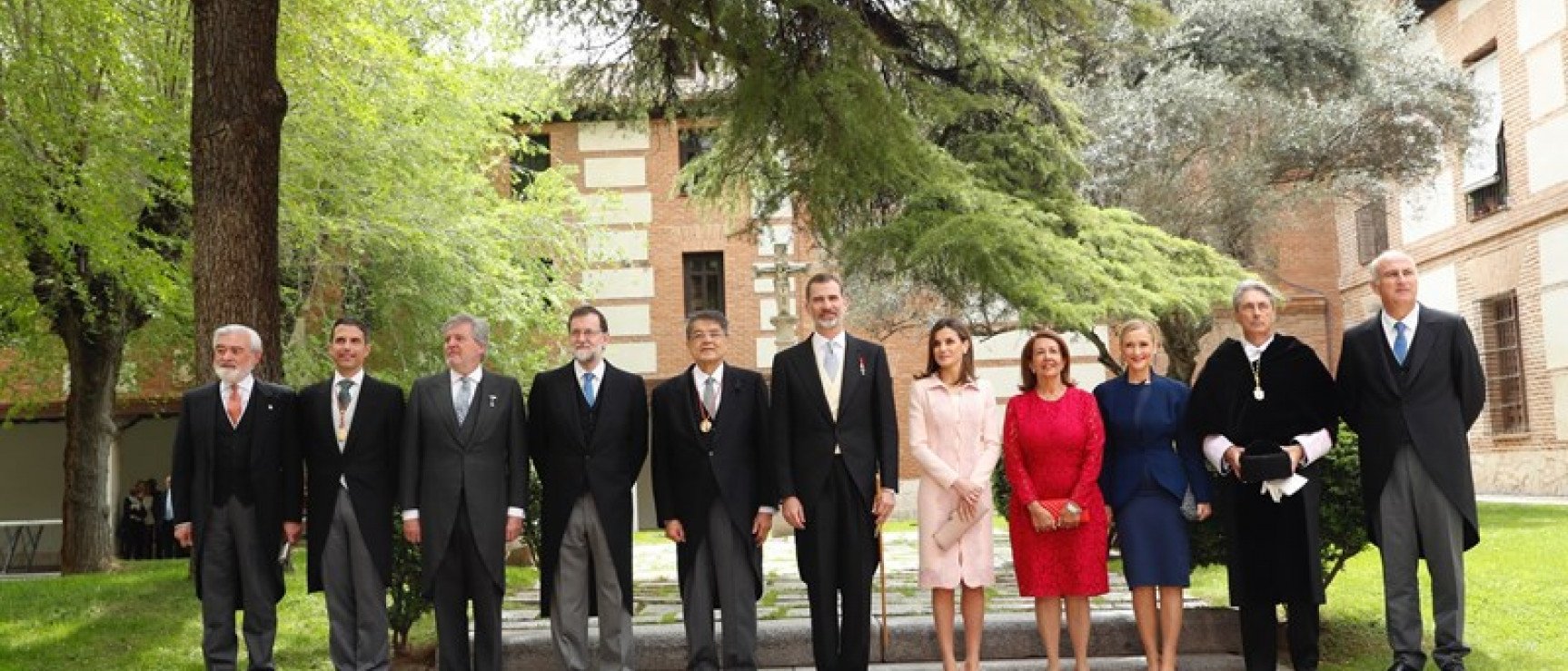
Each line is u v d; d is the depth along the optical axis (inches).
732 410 266.1
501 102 724.7
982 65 433.1
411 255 679.7
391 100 605.9
